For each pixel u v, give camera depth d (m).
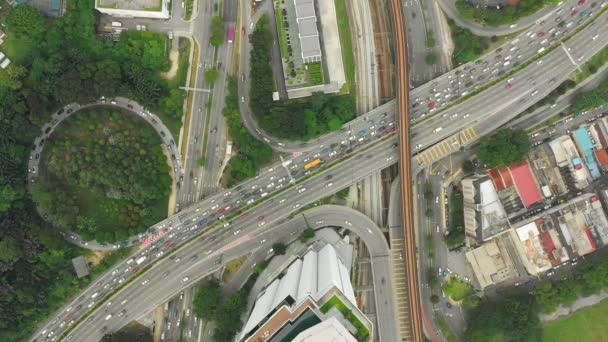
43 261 168.25
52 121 172.00
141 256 176.62
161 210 176.12
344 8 180.25
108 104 173.88
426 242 183.00
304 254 175.75
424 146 179.75
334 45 179.62
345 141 179.25
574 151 178.12
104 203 172.00
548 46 179.38
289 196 178.75
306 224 179.75
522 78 179.88
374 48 182.12
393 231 180.00
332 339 127.81
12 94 163.00
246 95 178.00
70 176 169.00
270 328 140.38
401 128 174.62
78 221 169.25
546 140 183.88
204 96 176.38
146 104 170.25
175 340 178.50
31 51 168.00
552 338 183.50
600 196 179.00
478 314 177.00
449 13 180.38
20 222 165.50
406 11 180.38
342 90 180.12
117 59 170.50
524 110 181.50
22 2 167.75
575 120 184.25
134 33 171.62
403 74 174.88
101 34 171.75
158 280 176.88
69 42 169.25
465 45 176.50
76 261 173.38
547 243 173.75
